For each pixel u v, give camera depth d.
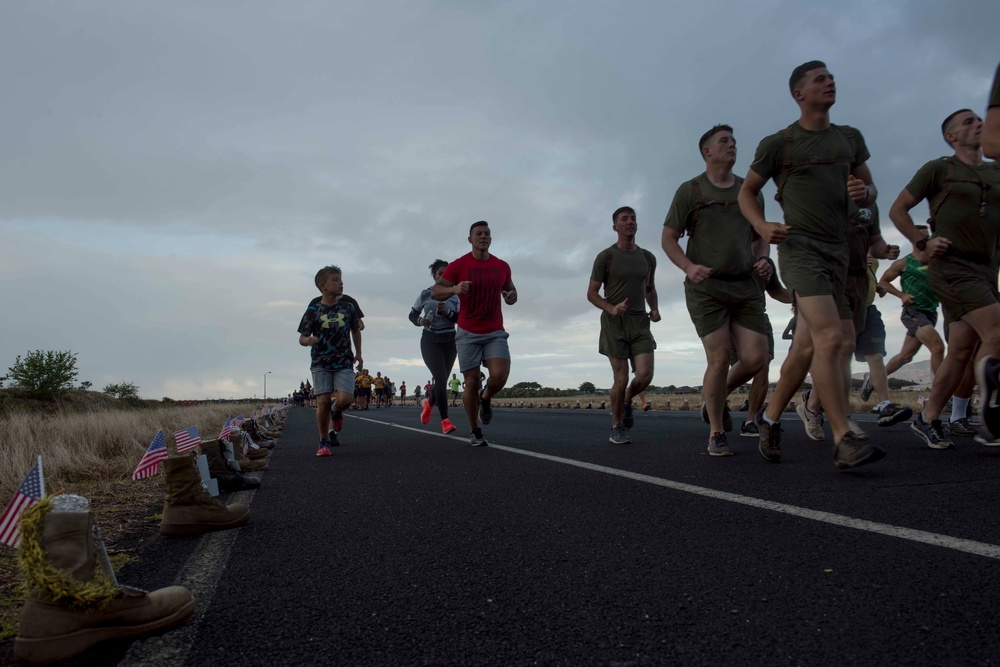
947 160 5.34
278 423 16.17
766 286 6.18
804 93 4.59
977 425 6.94
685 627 1.95
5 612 2.38
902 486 3.92
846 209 4.68
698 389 43.41
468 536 3.21
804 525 3.06
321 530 3.54
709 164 5.76
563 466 5.57
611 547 2.87
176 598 2.16
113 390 36.44
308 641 1.98
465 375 7.66
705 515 3.39
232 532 3.61
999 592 2.09
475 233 7.38
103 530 3.84
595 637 1.91
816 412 6.85
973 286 5.30
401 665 1.78
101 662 1.89
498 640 1.92
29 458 6.31
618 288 7.43
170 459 3.65
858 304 6.08
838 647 1.76
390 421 16.70
